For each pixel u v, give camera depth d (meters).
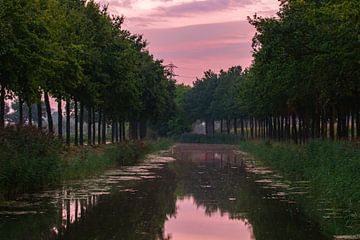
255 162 53.62
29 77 27.89
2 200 22.88
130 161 49.97
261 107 58.12
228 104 109.88
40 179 26.06
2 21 25.16
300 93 38.50
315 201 23.39
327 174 25.44
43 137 28.00
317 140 35.72
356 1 22.50
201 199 25.20
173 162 54.22
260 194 26.58
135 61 54.41
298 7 28.28
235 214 20.73
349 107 39.12
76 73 35.88
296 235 16.44
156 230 17.38
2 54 25.03
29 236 16.16
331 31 26.50
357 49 25.38
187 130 142.88
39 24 27.94
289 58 30.38
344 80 29.81
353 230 16.84
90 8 45.38
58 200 23.72
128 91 49.69
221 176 37.47
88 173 35.91
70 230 17.16
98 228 17.56
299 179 32.75
